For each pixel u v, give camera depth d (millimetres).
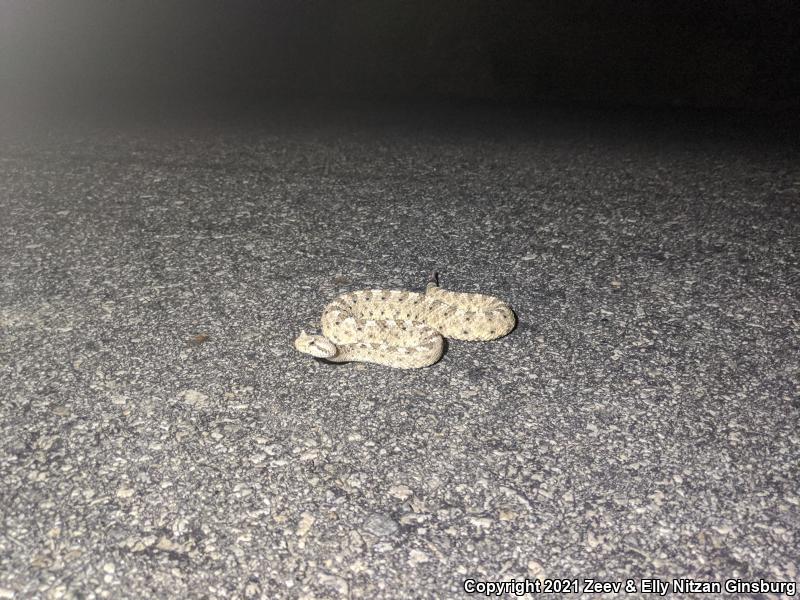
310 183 1004
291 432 489
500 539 402
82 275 720
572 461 463
